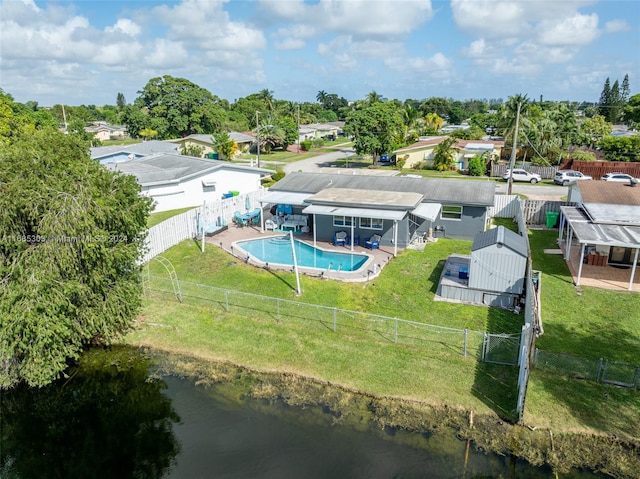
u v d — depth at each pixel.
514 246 19.66
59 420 15.14
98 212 15.26
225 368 16.88
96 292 16.67
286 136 87.19
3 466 13.50
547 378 15.30
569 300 20.70
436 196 30.06
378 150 64.38
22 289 14.06
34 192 14.30
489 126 118.62
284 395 15.35
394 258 26.38
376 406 14.63
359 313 19.41
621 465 12.20
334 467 12.45
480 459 12.55
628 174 50.47
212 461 12.85
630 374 15.38
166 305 21.16
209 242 29.58
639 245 20.59
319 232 30.08
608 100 131.50
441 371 15.95
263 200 31.45
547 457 12.51
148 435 14.04
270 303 21.00
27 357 15.29
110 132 138.25
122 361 17.69
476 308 20.08
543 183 52.62
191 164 43.56
